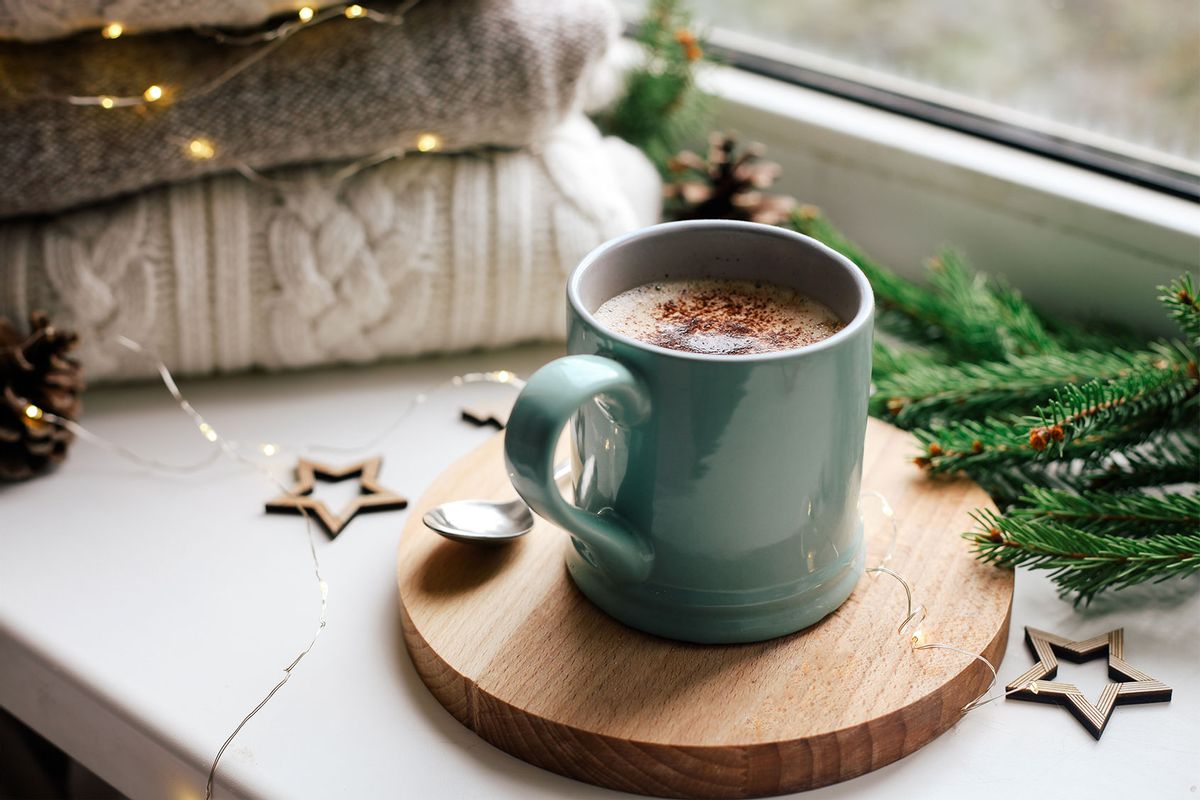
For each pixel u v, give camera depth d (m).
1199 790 0.47
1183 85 0.64
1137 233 0.64
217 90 0.59
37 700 0.54
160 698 0.50
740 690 0.48
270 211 0.61
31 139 0.58
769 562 0.49
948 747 0.49
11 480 0.59
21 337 0.59
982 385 0.60
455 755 0.48
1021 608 0.54
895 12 0.72
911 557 0.53
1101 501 0.55
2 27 0.58
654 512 0.48
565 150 0.64
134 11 0.58
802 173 0.74
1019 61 0.69
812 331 0.50
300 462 0.60
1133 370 0.57
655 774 0.47
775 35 0.77
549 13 0.62
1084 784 0.47
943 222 0.70
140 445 0.61
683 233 0.52
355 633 0.52
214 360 0.63
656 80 0.73
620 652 0.49
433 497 0.56
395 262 0.62
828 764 0.47
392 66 0.60
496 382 0.65
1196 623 0.53
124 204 0.61
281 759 0.48
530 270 0.63
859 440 0.49
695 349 0.49
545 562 0.53
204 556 0.56
